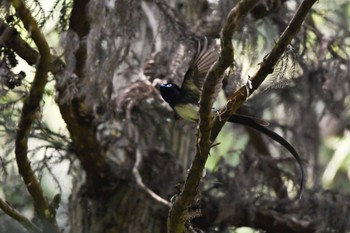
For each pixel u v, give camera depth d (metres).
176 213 8.11
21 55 9.25
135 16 9.91
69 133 10.51
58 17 9.84
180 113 9.23
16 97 10.55
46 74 8.65
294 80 13.12
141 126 11.36
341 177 15.50
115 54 9.67
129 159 11.39
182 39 10.82
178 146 11.73
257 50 11.68
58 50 9.73
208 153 7.68
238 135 14.87
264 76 7.55
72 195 11.73
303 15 7.20
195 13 11.30
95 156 10.77
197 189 8.00
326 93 13.27
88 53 9.45
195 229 9.78
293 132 13.94
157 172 11.55
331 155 16.20
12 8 9.35
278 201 12.55
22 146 9.12
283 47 7.37
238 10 6.91
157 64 11.22
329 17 13.62
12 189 11.80
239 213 12.06
